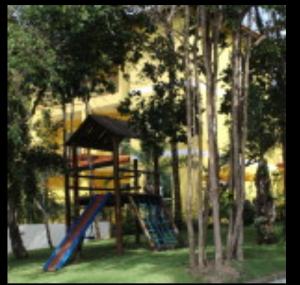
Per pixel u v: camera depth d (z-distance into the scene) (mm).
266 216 20844
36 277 15719
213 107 15836
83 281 14273
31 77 17375
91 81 20984
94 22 18312
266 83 22188
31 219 27172
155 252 19422
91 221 19312
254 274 14820
